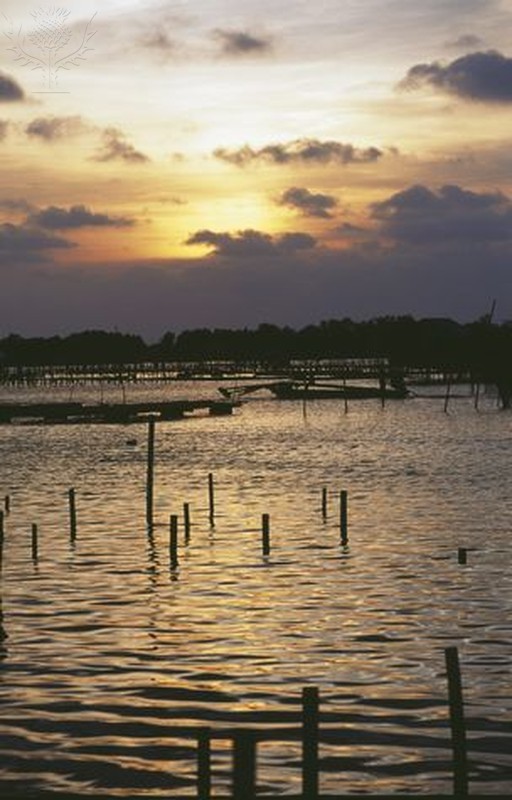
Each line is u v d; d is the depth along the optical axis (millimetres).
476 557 47781
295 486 80000
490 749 24625
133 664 31594
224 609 38469
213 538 54562
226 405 185500
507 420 161000
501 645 32938
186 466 99188
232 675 30438
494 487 76875
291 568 46000
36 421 162500
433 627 35281
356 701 27984
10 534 56656
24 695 28812
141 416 166375
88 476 90938
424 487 77562
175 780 23312
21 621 36938
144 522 60844
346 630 35125
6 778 23484
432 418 169125
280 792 22562
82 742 25453
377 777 23250
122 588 42438
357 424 158375
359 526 58062
